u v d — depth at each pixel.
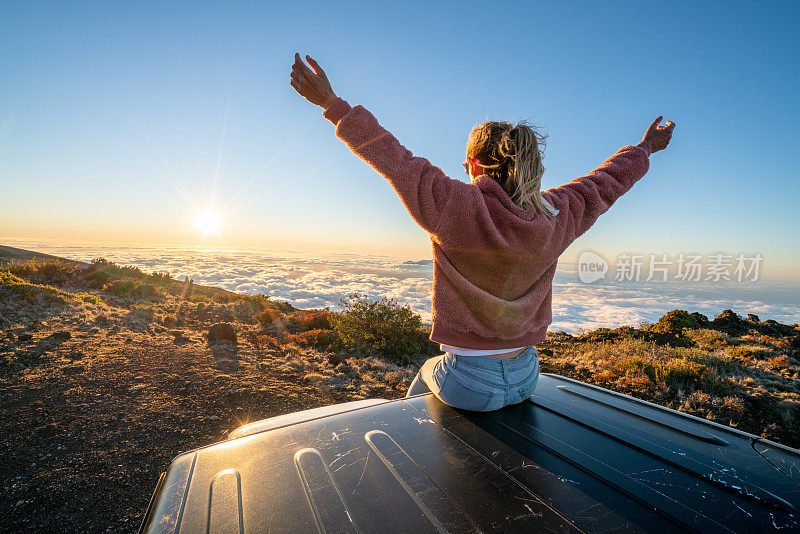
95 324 8.83
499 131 1.20
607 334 13.59
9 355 5.80
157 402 4.71
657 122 1.63
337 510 0.83
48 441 3.61
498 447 1.11
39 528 2.52
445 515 0.82
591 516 0.83
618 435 1.19
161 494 0.88
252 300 19.52
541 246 1.17
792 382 7.11
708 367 8.06
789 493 0.90
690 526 0.79
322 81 1.07
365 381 6.75
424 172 1.07
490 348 1.29
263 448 1.04
